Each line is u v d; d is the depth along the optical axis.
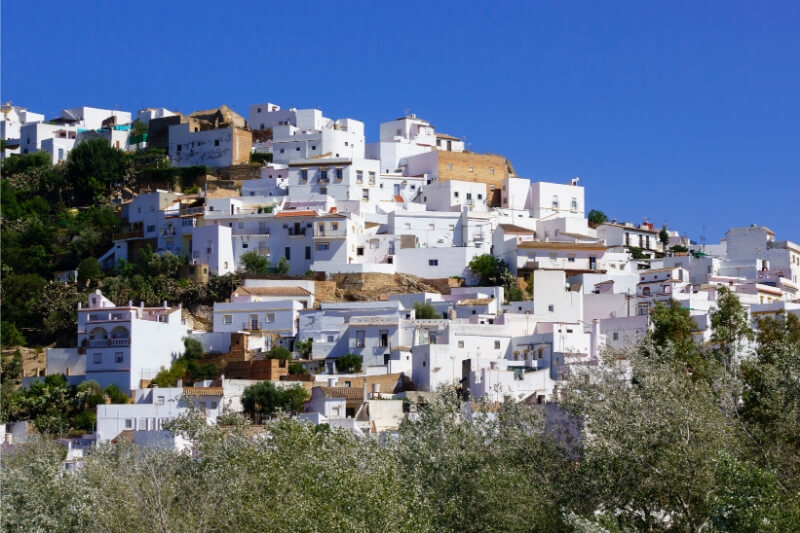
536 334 147.00
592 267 192.12
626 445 71.00
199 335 165.62
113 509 78.19
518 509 71.75
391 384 143.38
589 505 71.62
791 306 153.38
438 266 189.62
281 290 173.88
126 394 150.50
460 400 88.25
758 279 186.25
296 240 189.12
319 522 68.81
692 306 157.50
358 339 157.88
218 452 85.94
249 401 135.62
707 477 69.62
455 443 78.69
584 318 164.62
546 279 162.75
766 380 83.88
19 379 159.50
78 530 78.38
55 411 143.50
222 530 75.69
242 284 178.00
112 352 153.25
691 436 72.31
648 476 70.75
